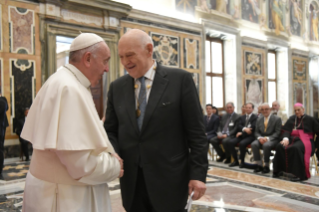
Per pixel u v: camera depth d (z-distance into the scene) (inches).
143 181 70.5
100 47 63.1
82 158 55.0
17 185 174.1
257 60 531.2
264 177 205.8
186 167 70.9
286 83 614.2
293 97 626.5
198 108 70.1
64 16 291.7
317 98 716.7
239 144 246.1
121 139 72.1
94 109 62.2
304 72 663.8
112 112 78.6
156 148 67.9
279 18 597.3
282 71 617.9
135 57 67.6
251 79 518.9
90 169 55.9
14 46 264.1
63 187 58.3
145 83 72.6
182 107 69.7
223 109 501.7
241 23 505.7
